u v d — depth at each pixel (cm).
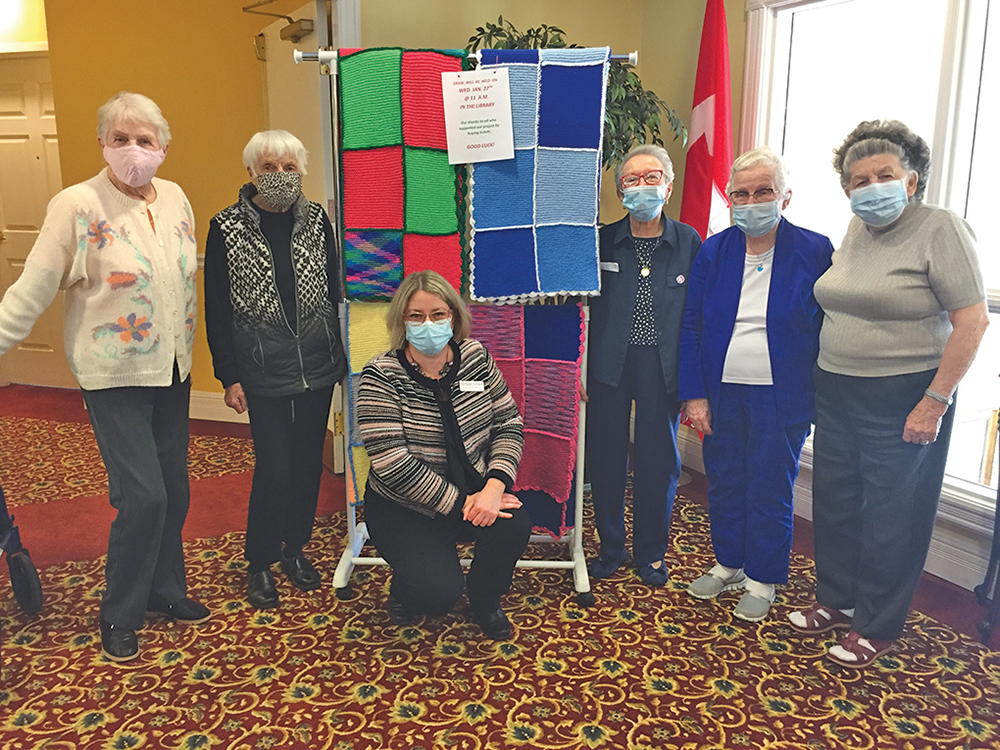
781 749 182
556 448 258
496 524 216
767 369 229
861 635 219
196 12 412
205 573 269
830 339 214
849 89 309
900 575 212
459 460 221
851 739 186
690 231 250
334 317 245
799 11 320
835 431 220
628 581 265
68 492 342
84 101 438
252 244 225
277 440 237
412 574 212
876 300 200
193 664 214
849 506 225
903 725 191
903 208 195
